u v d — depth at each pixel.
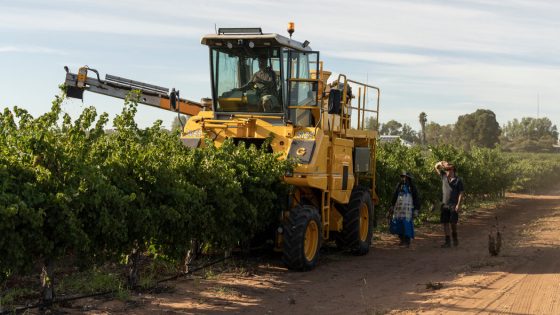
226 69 12.16
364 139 14.52
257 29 11.85
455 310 8.28
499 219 22.53
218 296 8.85
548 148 117.62
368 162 14.26
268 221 11.16
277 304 8.59
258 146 12.03
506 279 10.53
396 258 13.12
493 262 12.23
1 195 6.30
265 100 11.89
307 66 12.66
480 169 28.39
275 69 11.85
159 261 10.31
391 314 8.11
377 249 14.59
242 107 12.09
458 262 12.52
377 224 18.36
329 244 14.81
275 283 9.94
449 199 14.94
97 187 7.11
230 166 10.35
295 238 10.72
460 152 28.00
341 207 13.21
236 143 12.05
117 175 7.88
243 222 10.59
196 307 8.20
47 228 7.00
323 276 10.73
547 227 19.12
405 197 14.79
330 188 11.95
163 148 9.38
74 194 6.89
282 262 11.38
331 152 11.98
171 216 8.36
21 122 7.24
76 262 8.32
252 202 10.46
